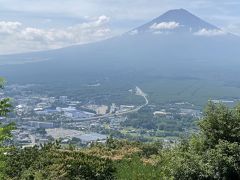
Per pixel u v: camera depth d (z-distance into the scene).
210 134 13.60
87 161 14.78
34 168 14.46
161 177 14.29
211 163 13.02
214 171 12.97
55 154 14.98
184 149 13.90
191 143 13.68
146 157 16.91
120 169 14.99
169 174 13.78
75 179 14.29
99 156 15.66
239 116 13.76
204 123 13.73
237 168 12.92
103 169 14.80
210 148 13.48
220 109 13.77
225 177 12.98
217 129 13.61
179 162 13.23
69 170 14.38
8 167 14.21
